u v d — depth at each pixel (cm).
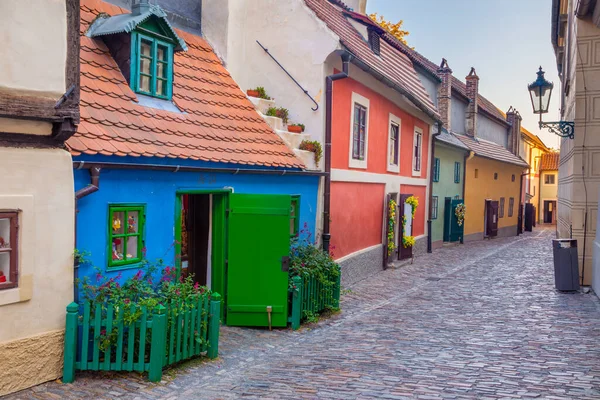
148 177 746
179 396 575
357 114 1367
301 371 664
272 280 876
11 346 554
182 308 667
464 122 2927
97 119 717
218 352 744
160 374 616
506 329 880
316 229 1167
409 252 1820
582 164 1270
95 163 642
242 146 946
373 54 1509
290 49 1189
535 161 5322
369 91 1430
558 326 897
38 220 575
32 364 573
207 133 901
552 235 3650
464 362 692
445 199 2461
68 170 604
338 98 1235
